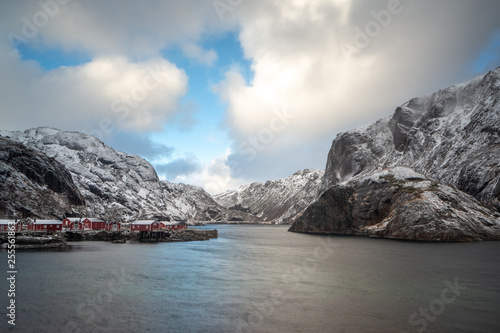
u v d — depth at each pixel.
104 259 69.94
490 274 55.50
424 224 129.12
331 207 193.62
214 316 33.28
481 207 138.75
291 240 143.88
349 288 45.41
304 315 33.66
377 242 121.38
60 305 35.94
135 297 39.66
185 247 106.62
